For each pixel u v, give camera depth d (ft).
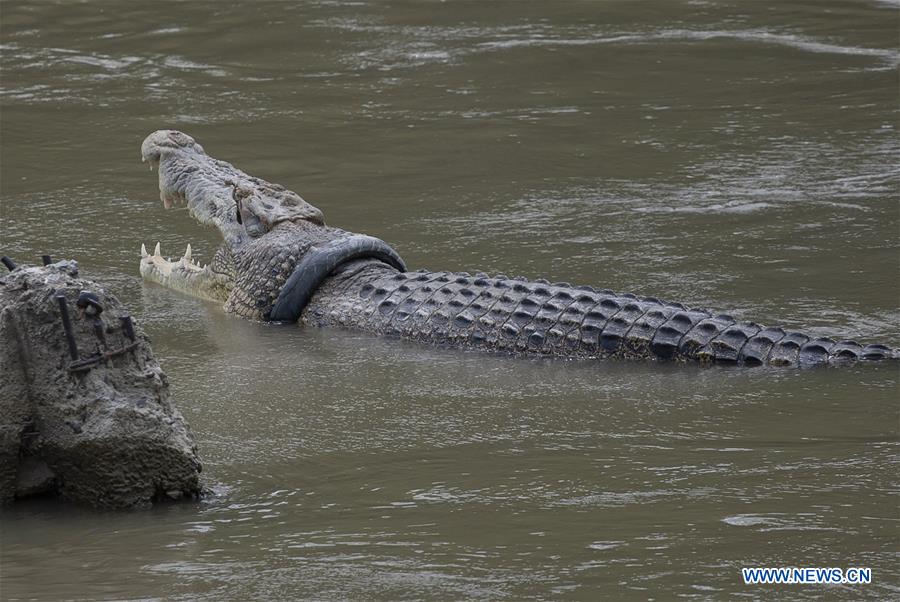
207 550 55.42
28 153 153.69
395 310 100.89
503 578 51.24
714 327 92.38
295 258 105.91
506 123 163.84
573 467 67.51
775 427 75.15
